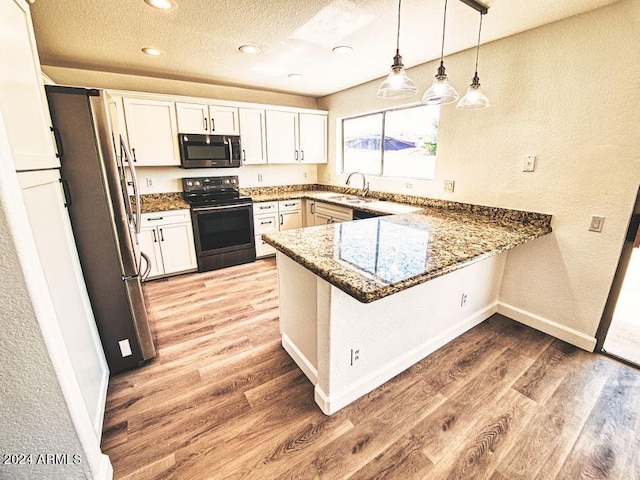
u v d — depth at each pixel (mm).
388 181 3510
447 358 1982
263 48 2422
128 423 1502
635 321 2336
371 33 2125
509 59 2166
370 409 1585
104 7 1746
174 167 3656
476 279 2227
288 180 4602
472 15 1846
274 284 3203
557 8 1740
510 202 2316
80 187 1589
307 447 1376
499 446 1376
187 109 3322
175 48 2422
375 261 1341
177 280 3324
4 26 1003
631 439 1402
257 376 1831
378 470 1274
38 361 932
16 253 849
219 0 1687
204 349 2098
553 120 1999
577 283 2047
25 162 1058
